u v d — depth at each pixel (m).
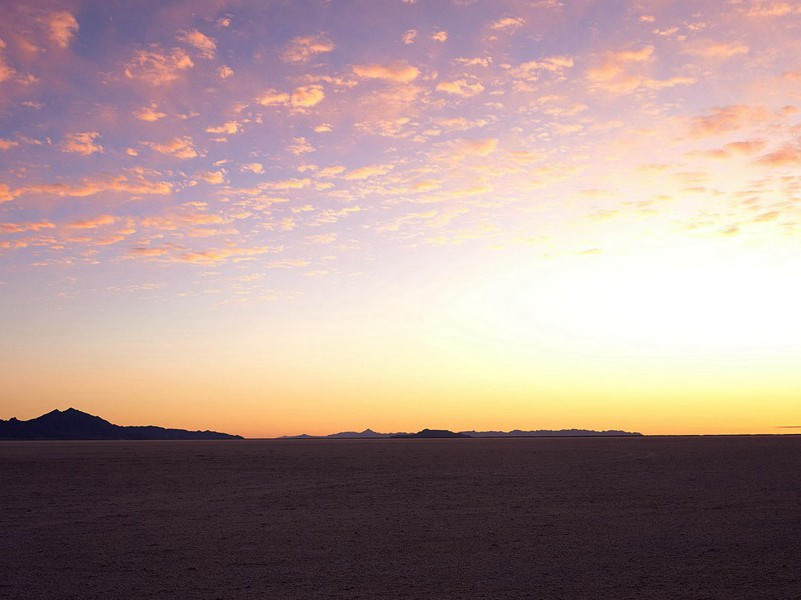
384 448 114.62
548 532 21.16
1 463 62.78
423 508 27.25
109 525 23.12
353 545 19.20
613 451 83.75
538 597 13.52
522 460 63.97
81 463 62.47
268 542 19.75
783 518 23.45
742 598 13.30
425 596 13.65
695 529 21.44
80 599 13.65
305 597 13.63
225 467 55.22
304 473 47.75
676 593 13.72
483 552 18.08
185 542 19.83
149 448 121.94
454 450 98.25
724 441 131.75
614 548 18.48
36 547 19.16
